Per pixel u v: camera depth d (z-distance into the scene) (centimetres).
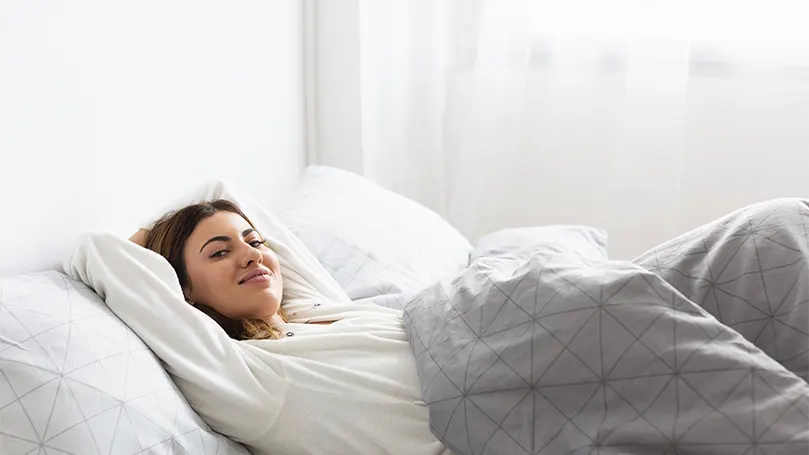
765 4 229
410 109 247
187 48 176
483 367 116
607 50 239
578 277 116
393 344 132
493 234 206
